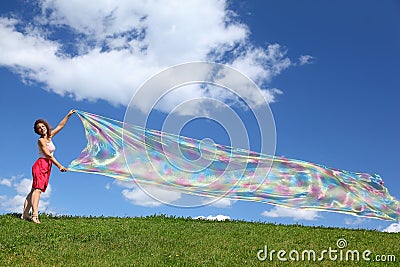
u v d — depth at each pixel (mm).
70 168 11344
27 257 10148
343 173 13250
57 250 10727
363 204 11555
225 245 11891
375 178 13266
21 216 13391
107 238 11961
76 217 14844
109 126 12492
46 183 12930
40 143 12531
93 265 9711
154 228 13422
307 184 11852
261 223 15305
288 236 13109
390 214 11453
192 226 14062
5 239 11117
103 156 11695
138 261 10219
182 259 10570
